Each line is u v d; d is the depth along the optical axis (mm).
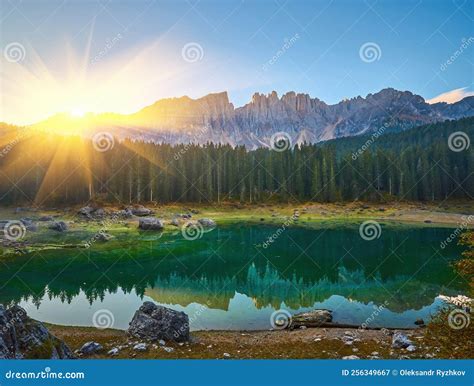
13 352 8773
